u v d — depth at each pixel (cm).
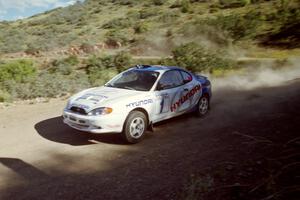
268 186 445
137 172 564
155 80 795
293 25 4412
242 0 6925
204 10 7325
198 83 912
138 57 4388
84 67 3744
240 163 570
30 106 1118
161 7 9062
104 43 6053
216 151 643
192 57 2431
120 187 510
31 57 5288
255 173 522
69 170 580
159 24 6831
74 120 716
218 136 741
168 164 593
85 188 510
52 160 626
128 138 708
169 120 902
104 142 729
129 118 709
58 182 533
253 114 930
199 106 923
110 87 808
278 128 758
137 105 727
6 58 5206
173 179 529
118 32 6750
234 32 4728
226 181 505
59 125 866
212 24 5222
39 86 1363
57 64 3884
